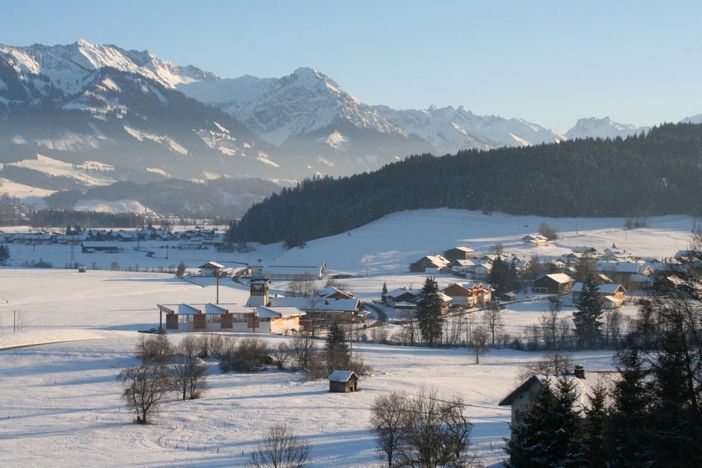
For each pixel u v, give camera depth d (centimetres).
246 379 9950
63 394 8962
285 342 11950
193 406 8369
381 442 6069
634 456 4075
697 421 3725
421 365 10925
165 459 6341
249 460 6206
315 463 6003
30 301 18200
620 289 17750
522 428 4691
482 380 9719
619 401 4325
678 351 3966
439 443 5419
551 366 8888
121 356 10806
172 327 14100
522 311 17025
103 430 7344
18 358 10769
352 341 12769
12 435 7162
